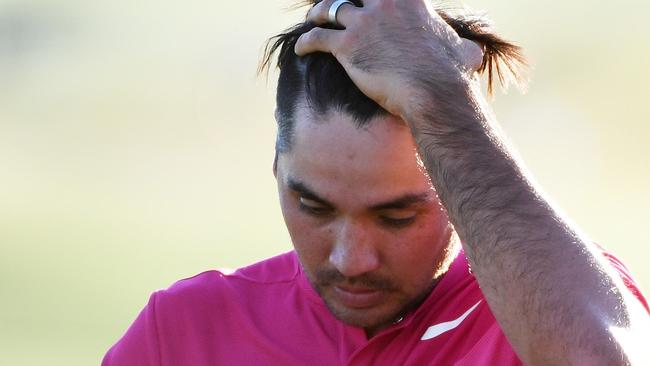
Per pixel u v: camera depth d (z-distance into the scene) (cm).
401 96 816
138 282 4475
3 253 5103
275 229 5872
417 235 870
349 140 840
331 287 900
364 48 841
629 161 8575
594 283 743
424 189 851
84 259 4991
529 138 9525
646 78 12762
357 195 845
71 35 18575
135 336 994
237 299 986
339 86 851
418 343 927
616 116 10525
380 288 886
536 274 745
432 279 902
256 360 959
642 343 725
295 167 862
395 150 838
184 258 4978
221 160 9488
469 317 928
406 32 841
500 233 760
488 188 773
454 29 927
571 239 758
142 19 19988
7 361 3262
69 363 3262
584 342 721
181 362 977
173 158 9662
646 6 17225
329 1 879
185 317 984
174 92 14025
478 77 881
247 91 14050
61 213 6531
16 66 16400
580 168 8356
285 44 910
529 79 963
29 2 19775
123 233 5756
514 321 750
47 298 4172
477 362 893
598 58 14100
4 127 11744
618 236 5609
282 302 980
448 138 794
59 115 12688
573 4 17512
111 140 10869
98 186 7912
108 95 13925
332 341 948
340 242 866
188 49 17525
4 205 6775
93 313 3966
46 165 9144
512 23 16312
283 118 881
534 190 777
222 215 6456
